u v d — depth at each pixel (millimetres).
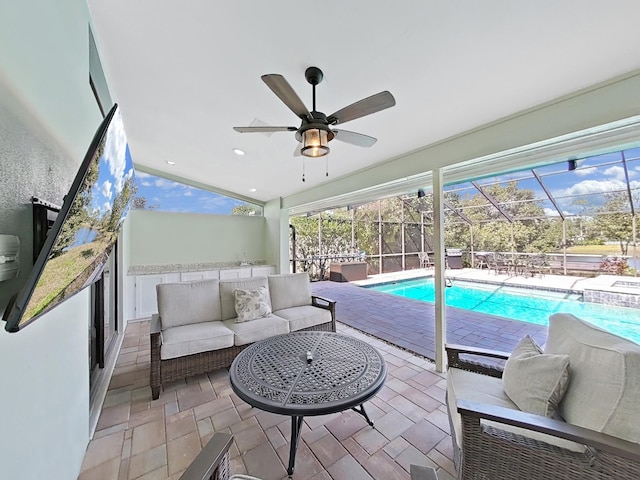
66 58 1276
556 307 4902
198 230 5719
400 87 2033
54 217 1141
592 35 1448
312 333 2391
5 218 819
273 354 1960
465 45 1600
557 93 1954
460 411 1169
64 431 1324
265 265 6035
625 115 1716
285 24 1608
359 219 9273
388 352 3238
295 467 1568
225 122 2977
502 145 2320
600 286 4152
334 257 8984
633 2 1251
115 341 3471
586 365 1176
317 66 1890
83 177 762
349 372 1693
